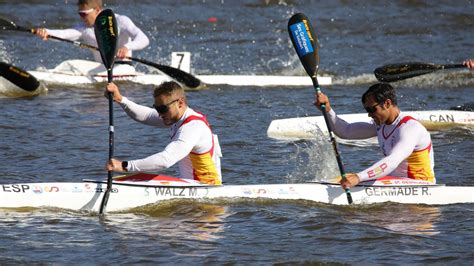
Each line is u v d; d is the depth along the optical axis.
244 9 102.44
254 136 47.81
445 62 78.12
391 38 91.25
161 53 81.69
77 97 58.28
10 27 57.78
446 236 29.67
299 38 37.06
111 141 33.16
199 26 94.56
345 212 32.41
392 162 32.09
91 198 32.22
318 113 55.16
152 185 32.62
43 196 32.19
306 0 106.69
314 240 29.16
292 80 66.19
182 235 29.44
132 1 102.62
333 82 67.19
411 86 65.69
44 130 47.91
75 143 45.12
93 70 63.41
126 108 33.56
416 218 31.75
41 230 29.72
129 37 61.50
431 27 97.00
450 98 61.09
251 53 82.06
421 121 52.00
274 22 97.56
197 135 31.78
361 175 32.03
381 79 40.97
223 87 64.31
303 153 43.84
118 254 27.45
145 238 29.06
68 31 60.88
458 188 34.06
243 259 27.16
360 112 55.81
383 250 28.17
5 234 29.14
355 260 27.20
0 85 58.16
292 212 32.12
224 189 33.16
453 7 105.62
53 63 74.94
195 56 79.94
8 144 44.28
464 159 42.72
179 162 33.53
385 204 33.41
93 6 60.84
